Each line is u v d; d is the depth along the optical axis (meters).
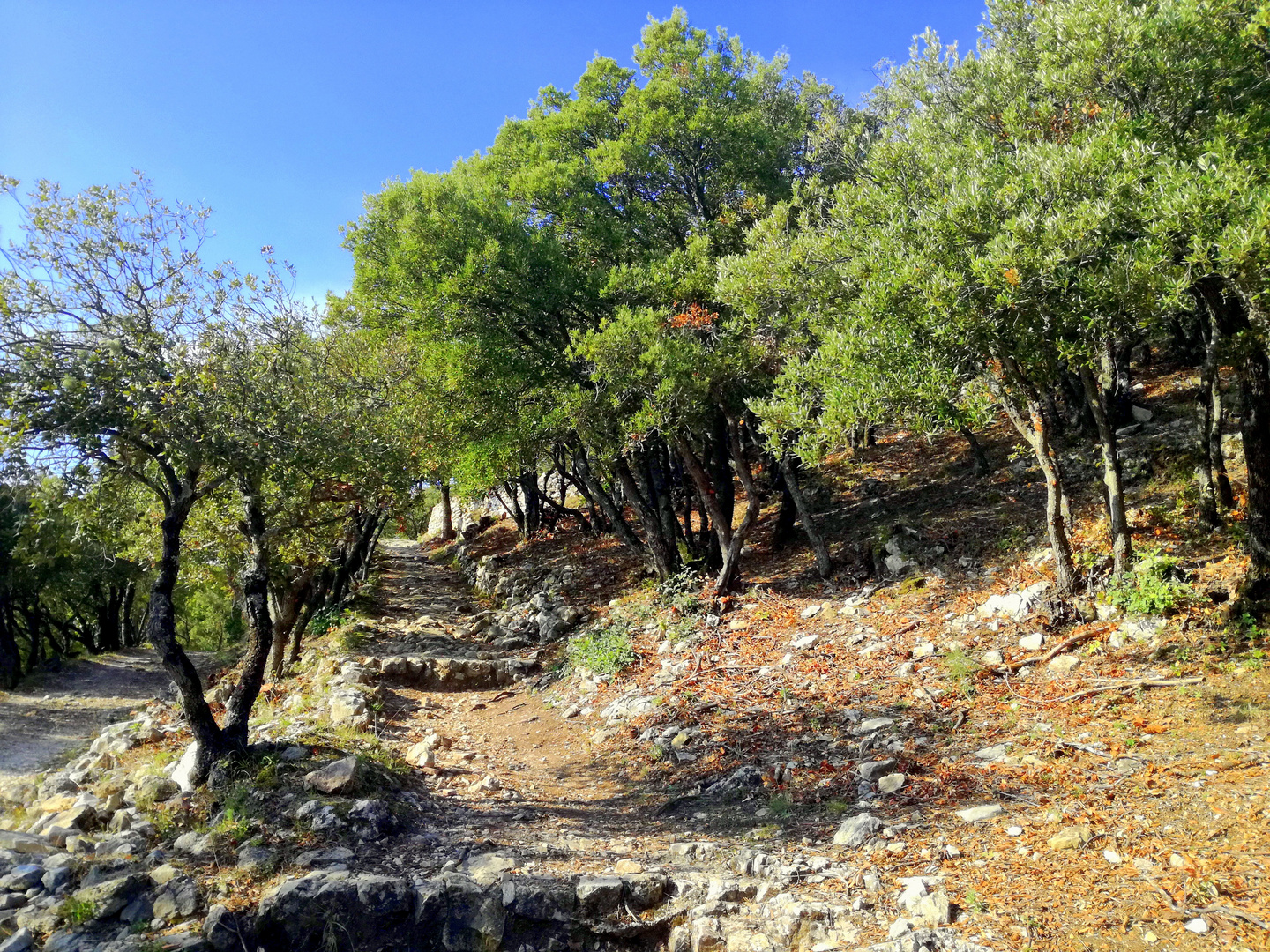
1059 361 9.74
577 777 11.31
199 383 8.75
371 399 13.02
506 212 17.47
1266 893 5.34
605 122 19.80
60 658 30.44
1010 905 5.89
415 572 35.91
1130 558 10.52
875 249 10.22
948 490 17.94
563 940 6.64
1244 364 8.64
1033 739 8.38
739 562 17.73
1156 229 7.74
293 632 21.41
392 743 12.38
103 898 6.77
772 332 14.67
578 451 20.95
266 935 6.52
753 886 6.89
